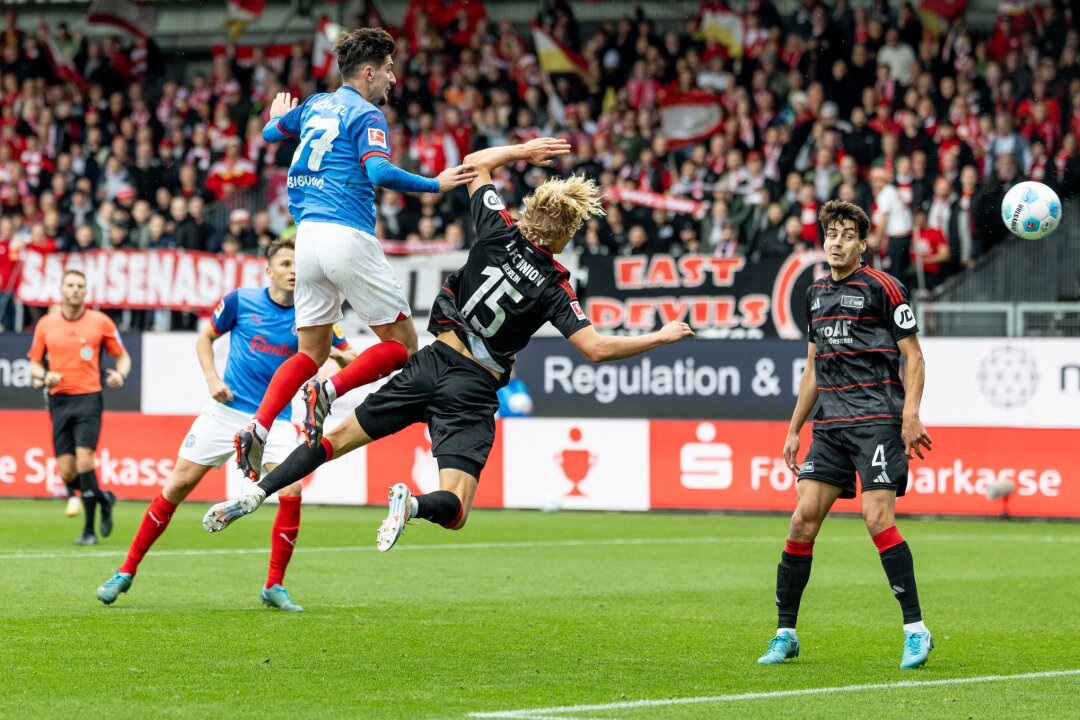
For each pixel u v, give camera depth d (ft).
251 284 188.03
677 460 166.40
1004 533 145.89
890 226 181.98
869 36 213.46
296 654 72.33
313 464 67.87
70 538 133.08
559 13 238.68
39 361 129.80
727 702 61.05
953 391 159.84
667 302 170.60
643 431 167.43
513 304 67.82
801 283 166.20
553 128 223.92
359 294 69.87
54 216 216.95
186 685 63.31
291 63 244.83
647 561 122.01
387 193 207.10
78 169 234.17
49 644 74.08
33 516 155.22
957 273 184.44
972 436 159.22
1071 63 204.74
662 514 165.99
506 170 213.87
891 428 71.97
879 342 72.23
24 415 179.52
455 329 69.36
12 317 197.26
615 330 172.24
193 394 175.11
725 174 203.92
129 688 62.34
